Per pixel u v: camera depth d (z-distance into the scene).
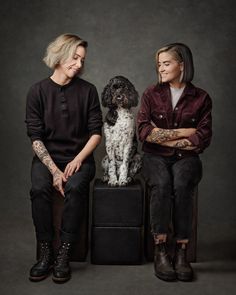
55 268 2.79
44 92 3.08
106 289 2.70
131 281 2.81
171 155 3.08
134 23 3.82
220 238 3.57
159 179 2.93
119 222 3.04
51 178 2.99
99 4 3.81
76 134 3.14
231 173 3.98
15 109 3.94
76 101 3.10
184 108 3.06
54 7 3.83
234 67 3.86
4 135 3.98
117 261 3.06
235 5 3.82
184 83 3.09
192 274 2.84
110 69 3.85
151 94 3.12
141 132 3.07
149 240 3.13
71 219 2.85
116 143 3.11
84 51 3.03
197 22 3.82
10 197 4.00
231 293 2.66
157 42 3.83
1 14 3.85
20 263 3.03
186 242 2.89
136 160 3.18
